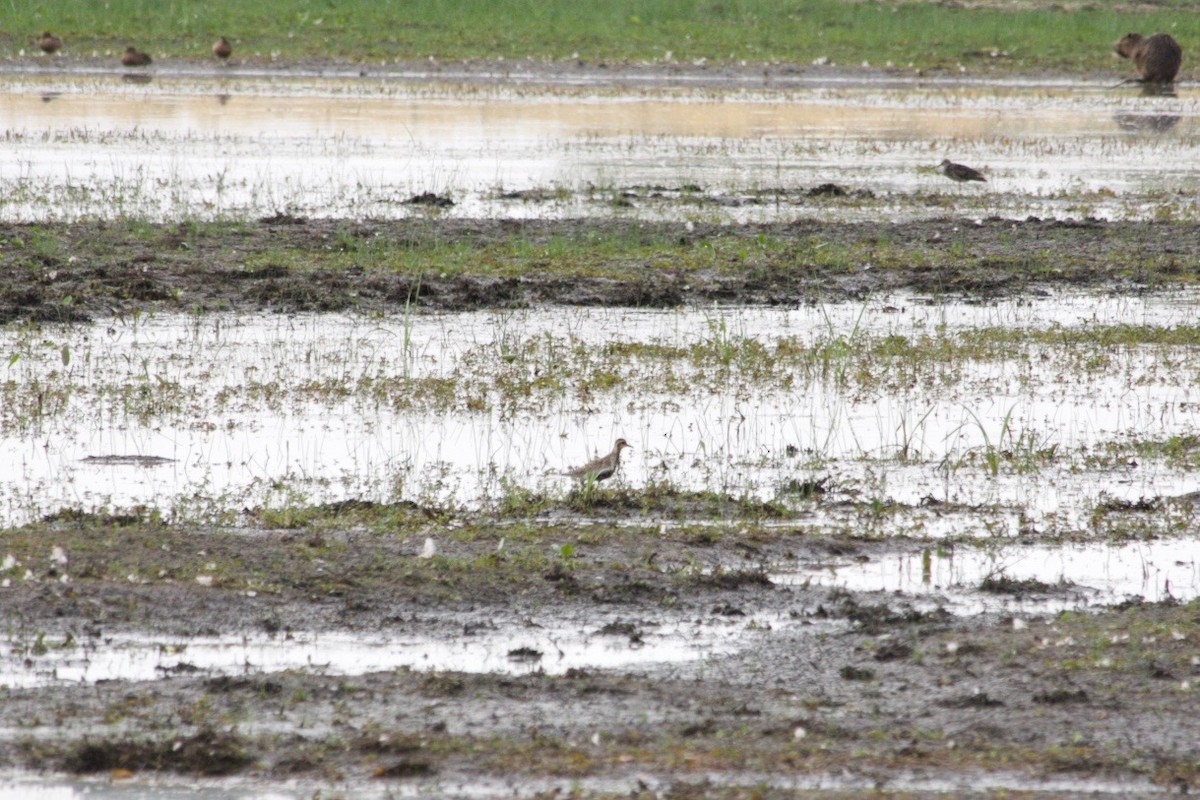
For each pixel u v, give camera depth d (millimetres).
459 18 119875
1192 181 70688
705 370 38562
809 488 29391
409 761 17328
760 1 132000
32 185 60406
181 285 45656
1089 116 95312
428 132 79312
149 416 33406
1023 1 146000
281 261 48844
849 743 18094
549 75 106500
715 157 74125
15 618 21375
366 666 20484
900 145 80062
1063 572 25109
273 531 25781
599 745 17906
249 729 18172
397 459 30844
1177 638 21531
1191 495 29188
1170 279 50938
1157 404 36281
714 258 51469
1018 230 57219
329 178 64750
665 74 108750
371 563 23969
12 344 39406
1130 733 18422
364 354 39531
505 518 27109
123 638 21031
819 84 107875
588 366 38562
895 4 138625
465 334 42031
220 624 21594
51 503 27375
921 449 32344
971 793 16828
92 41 109062
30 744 17672
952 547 26234
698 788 16828
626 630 21906
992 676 20234
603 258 51000
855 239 55156
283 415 33812
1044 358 40531
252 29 114250
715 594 23484
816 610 23016
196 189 61094
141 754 17359
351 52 110000
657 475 30109
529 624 22125
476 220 56156
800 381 37719
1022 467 31109
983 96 104188
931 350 41031
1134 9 144875
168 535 24891
